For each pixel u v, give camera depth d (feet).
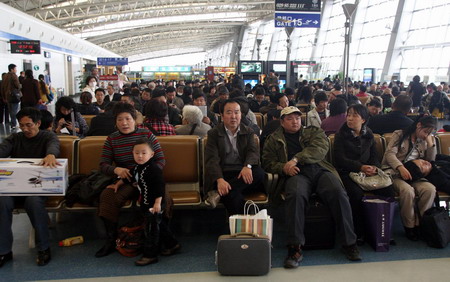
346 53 20.67
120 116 10.41
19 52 47.52
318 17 34.55
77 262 9.59
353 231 9.80
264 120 19.76
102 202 9.74
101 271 9.11
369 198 10.59
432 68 56.85
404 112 13.97
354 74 73.10
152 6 100.83
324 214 10.18
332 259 9.76
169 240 9.97
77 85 94.12
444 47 55.11
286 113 11.05
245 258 8.82
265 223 9.12
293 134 11.37
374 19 69.31
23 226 11.98
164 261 9.66
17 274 8.96
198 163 11.51
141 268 9.26
